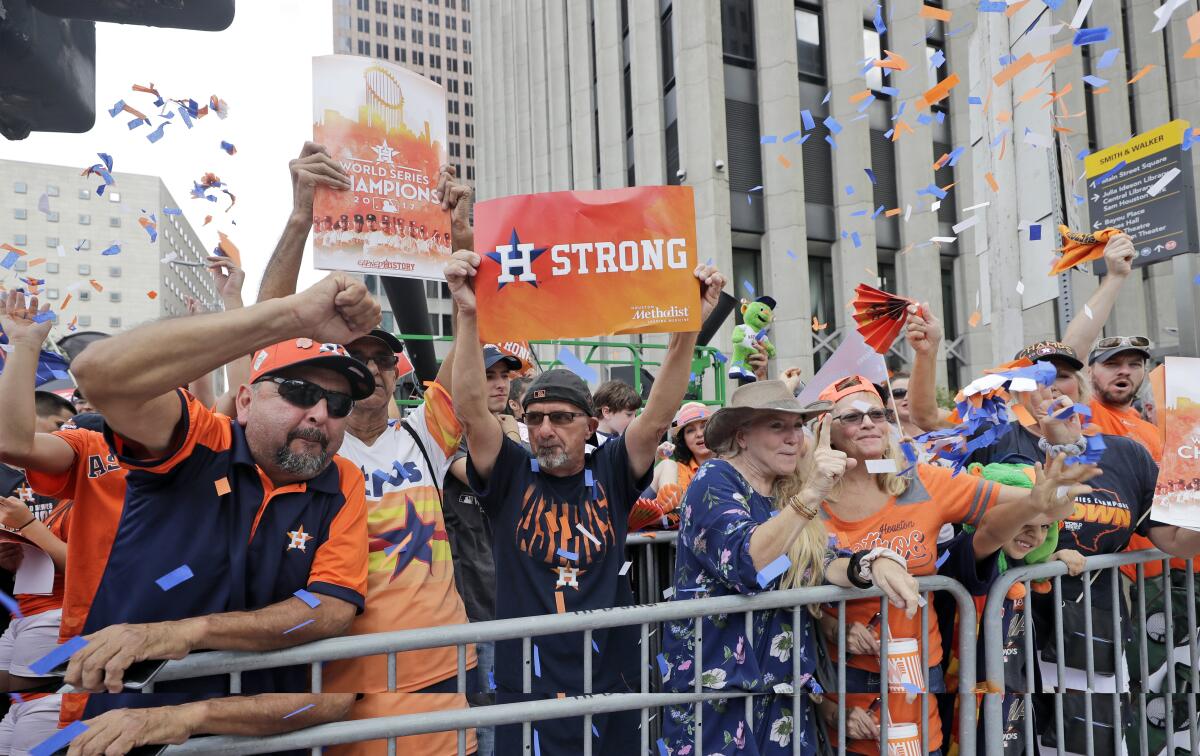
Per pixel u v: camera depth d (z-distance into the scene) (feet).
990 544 7.60
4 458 6.14
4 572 9.75
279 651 5.43
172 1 5.53
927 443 7.45
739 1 51.85
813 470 6.45
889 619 7.49
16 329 6.35
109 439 5.24
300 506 5.89
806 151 52.03
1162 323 57.98
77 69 6.18
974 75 16.66
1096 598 8.92
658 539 10.53
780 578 7.10
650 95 55.72
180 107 7.77
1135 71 59.06
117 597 5.40
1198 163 57.47
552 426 8.32
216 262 9.00
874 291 9.26
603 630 8.24
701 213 49.83
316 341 5.03
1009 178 15.47
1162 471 7.98
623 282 7.14
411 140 7.89
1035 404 7.14
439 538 7.78
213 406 9.05
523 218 7.15
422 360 14.60
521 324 7.13
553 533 8.30
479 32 116.26
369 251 7.55
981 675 7.86
